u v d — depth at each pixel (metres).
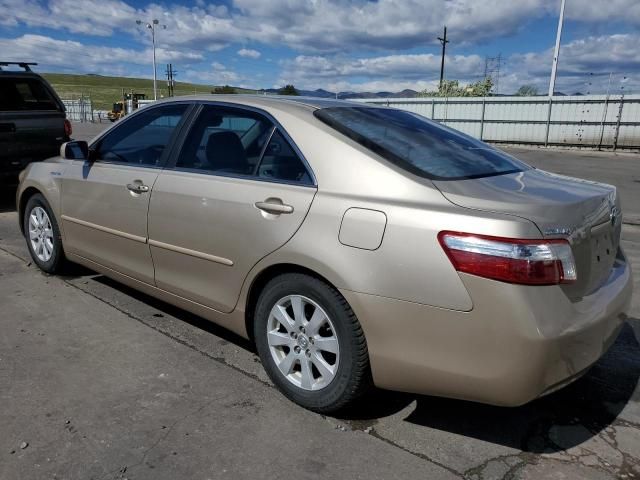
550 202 2.47
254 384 3.18
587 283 2.56
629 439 2.77
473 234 2.30
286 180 2.95
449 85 34.38
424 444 2.68
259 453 2.57
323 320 2.77
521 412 2.98
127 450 2.56
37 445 2.57
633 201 10.20
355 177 2.71
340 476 2.43
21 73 8.00
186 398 3.01
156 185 3.57
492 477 2.45
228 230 3.11
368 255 2.53
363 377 2.67
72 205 4.36
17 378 3.16
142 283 3.85
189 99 3.70
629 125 21.25
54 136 8.09
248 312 3.20
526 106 23.25
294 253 2.77
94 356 3.46
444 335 2.38
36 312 4.12
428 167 2.76
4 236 6.38
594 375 3.40
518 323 2.23
